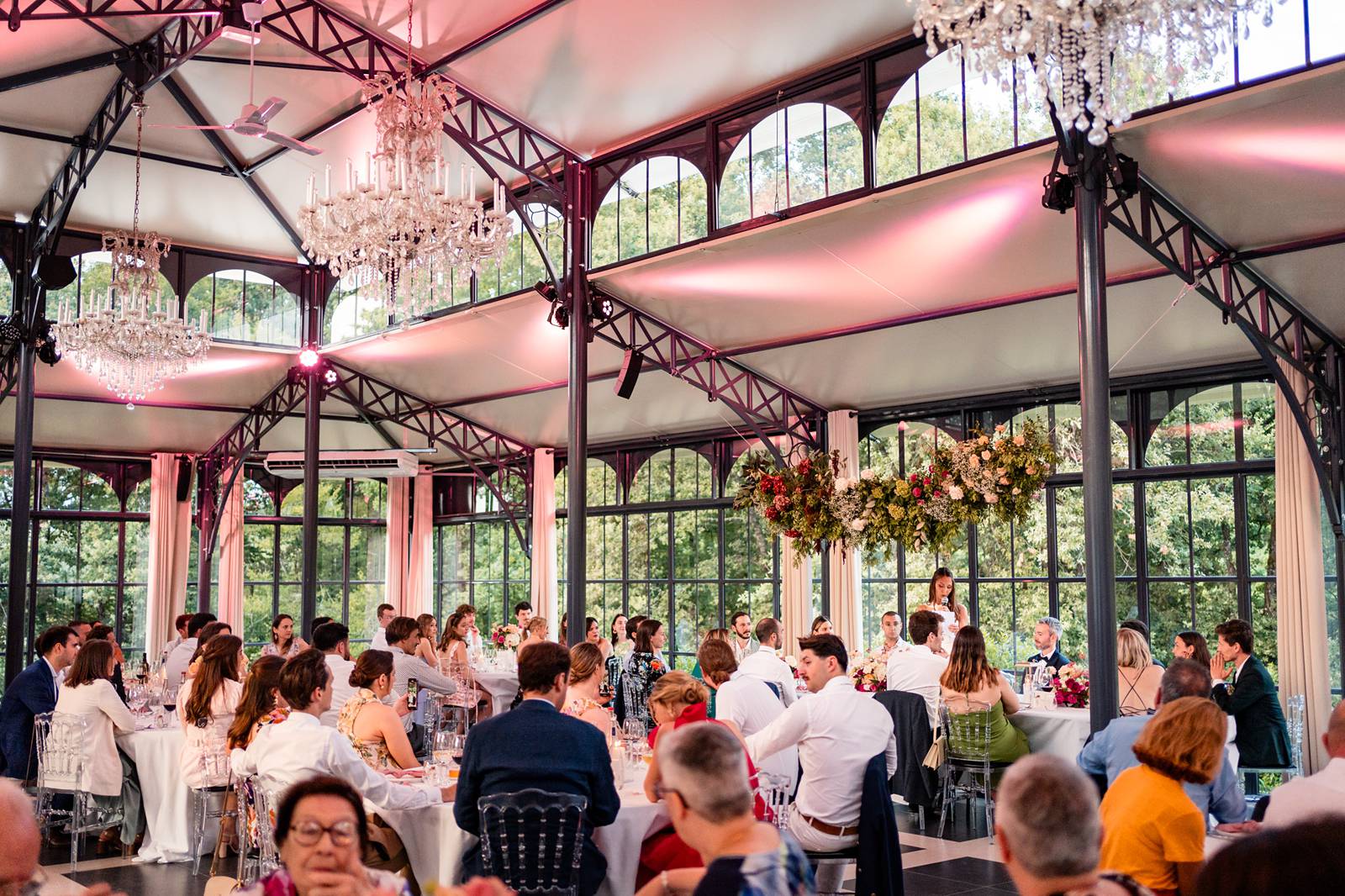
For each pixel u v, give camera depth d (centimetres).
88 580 1653
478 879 256
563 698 432
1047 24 450
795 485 1024
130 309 1045
